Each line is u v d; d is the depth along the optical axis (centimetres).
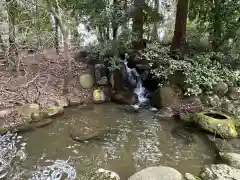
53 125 349
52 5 426
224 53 423
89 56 506
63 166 257
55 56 489
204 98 389
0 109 354
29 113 355
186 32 473
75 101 420
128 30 415
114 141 315
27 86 391
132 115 396
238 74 387
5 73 439
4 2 404
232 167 249
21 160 265
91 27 435
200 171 248
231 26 404
